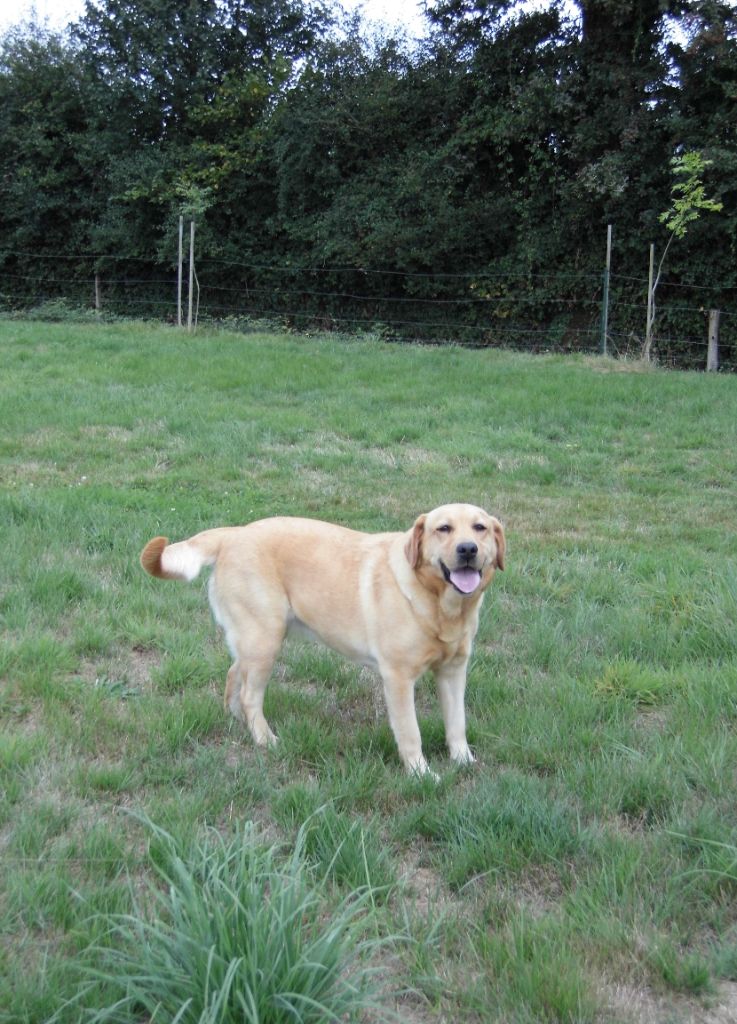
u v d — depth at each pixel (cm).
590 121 1416
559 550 516
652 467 680
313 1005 253
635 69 1389
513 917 285
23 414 761
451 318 1602
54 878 287
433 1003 268
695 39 1308
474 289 1552
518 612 443
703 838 308
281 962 256
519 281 1516
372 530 527
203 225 1681
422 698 386
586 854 304
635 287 1427
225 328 1509
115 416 764
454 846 305
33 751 337
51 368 954
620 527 551
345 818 309
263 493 581
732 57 1320
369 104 1620
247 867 281
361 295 1669
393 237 1548
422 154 1566
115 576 461
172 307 1803
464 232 1538
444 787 331
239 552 362
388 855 304
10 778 324
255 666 358
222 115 1750
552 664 402
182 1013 248
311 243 1695
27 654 388
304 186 1680
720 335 1377
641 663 400
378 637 345
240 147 1725
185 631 419
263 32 1875
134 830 311
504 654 411
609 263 1303
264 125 1716
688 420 818
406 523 543
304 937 271
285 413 809
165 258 1717
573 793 327
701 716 363
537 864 303
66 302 1830
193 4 1761
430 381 965
